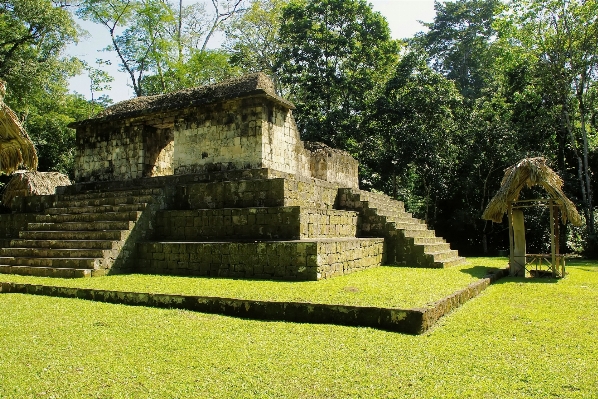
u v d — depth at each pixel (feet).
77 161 50.57
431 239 47.50
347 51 81.25
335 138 77.92
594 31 62.54
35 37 73.26
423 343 16.42
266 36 97.55
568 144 72.64
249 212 34.76
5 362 14.34
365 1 80.94
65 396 11.84
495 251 72.02
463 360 14.57
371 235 43.68
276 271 30.71
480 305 23.32
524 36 66.69
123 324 18.99
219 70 94.58
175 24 98.48
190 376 13.19
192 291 24.47
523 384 12.66
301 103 84.48
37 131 86.22
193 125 43.52
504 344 16.33
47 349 15.64
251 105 41.01
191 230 36.86
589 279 34.27
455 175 72.33
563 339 16.94
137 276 31.68
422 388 12.35
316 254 29.66
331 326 18.80
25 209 48.29
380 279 29.91
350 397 11.79
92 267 31.89
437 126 72.02
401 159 71.31
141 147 46.85
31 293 26.84
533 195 66.44
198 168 42.91
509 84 72.08
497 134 67.87
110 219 37.73
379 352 15.31
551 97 68.39
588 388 12.39
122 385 12.55
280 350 15.49
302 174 48.21
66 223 38.58
